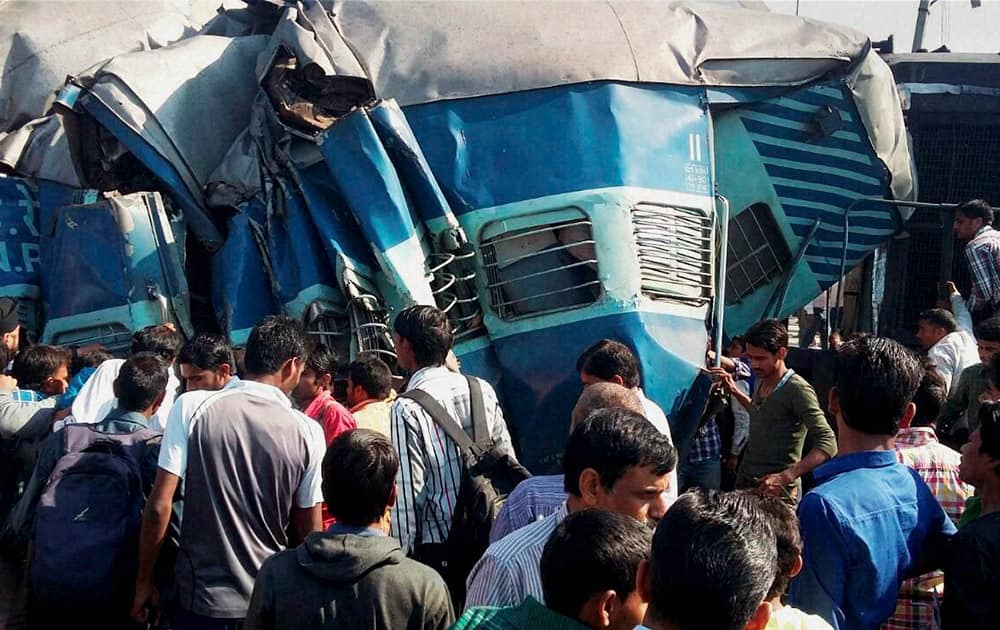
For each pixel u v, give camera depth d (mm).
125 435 3863
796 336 8977
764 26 6840
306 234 6148
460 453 3787
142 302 6207
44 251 6621
